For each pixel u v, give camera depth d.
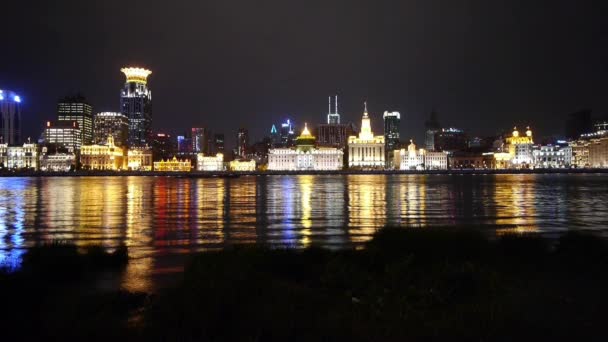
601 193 109.06
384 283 16.84
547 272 20.39
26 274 17.41
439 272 17.27
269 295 14.15
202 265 16.67
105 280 21.02
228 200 88.50
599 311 14.45
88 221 51.59
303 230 42.38
